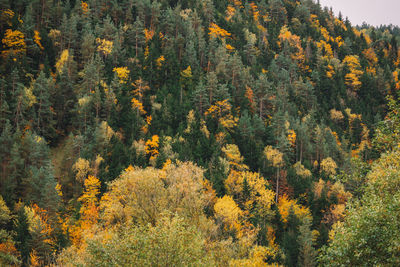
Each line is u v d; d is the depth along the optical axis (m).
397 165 17.25
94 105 85.62
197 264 15.23
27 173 62.91
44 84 84.31
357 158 20.12
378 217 14.03
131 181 28.56
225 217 39.59
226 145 77.00
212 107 91.31
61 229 51.00
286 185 73.06
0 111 74.75
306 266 48.03
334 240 15.11
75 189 63.41
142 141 75.31
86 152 71.00
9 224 51.88
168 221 16.17
